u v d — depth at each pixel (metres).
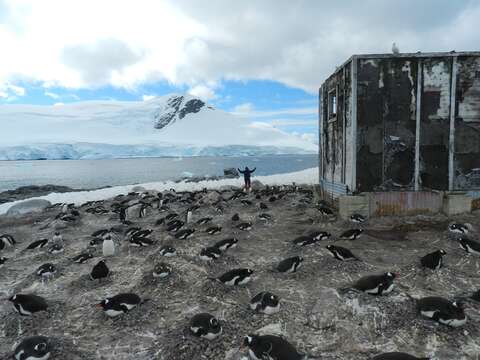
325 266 10.12
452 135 14.05
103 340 7.35
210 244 12.98
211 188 31.89
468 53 13.74
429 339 6.69
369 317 7.27
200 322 7.05
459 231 11.88
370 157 14.18
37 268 11.55
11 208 24.03
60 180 71.44
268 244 12.94
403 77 13.88
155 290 9.32
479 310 7.54
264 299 7.84
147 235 14.55
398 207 14.30
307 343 6.88
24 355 6.44
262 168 102.81
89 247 13.66
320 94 20.20
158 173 88.06
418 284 8.87
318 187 21.56
